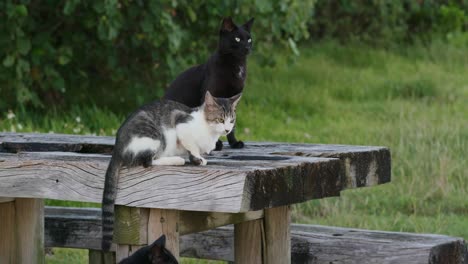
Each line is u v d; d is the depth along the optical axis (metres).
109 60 14.22
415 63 21.23
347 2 22.30
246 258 6.77
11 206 7.13
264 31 15.03
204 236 7.54
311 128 15.14
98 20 13.70
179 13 14.85
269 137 14.19
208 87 7.95
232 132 7.17
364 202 11.19
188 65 14.52
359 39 23.33
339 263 7.08
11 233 7.15
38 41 13.63
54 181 5.90
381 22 23.30
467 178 11.83
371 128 14.88
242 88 8.19
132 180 5.59
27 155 6.30
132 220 5.65
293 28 14.88
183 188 5.44
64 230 7.92
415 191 11.46
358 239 7.07
